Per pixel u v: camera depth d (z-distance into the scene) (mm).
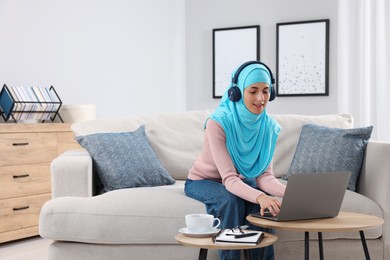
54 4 5031
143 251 2703
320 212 2273
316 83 5793
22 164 4207
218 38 6262
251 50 6098
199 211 2664
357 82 5410
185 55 6480
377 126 5289
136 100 5879
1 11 4590
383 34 5273
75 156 3039
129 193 2807
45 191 4398
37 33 4875
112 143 3146
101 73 5492
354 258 2801
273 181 2646
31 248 4020
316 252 2768
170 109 6309
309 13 5820
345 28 5457
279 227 2121
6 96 4406
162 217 2668
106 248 2707
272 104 6016
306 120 3529
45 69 4941
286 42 5918
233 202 2498
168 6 6270
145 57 5992
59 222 2666
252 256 2480
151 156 3250
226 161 2572
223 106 2730
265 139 2713
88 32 5363
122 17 5727
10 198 4121
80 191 2914
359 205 2820
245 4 6129
